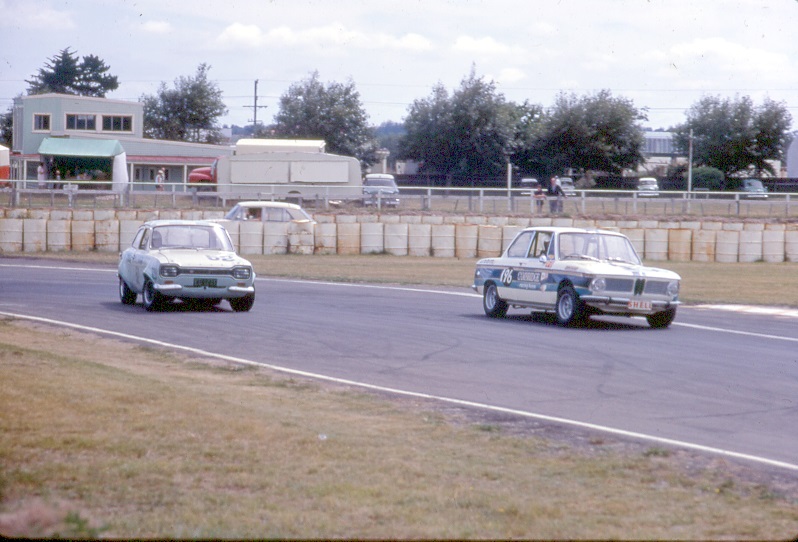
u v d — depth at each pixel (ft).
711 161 255.91
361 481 19.02
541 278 54.29
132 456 19.74
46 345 38.78
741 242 112.68
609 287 51.31
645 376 36.14
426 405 29.25
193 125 314.76
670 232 113.19
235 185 145.28
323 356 39.55
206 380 32.07
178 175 223.10
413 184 236.02
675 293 52.70
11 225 106.83
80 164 193.26
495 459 21.81
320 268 93.35
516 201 140.15
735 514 18.01
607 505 18.26
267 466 19.70
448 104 242.99
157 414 23.59
